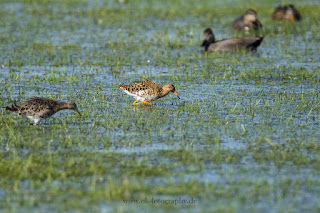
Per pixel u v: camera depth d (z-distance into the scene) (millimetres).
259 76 20906
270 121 15094
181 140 13469
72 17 34094
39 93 18203
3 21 32250
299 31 30047
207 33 26344
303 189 10516
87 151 12539
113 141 13352
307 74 21000
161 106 16844
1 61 22969
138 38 28156
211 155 12398
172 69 21891
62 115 15688
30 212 9492
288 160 12086
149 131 14062
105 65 22703
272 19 33625
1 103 16688
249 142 13352
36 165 11570
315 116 15609
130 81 20109
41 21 32594
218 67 22516
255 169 11555
